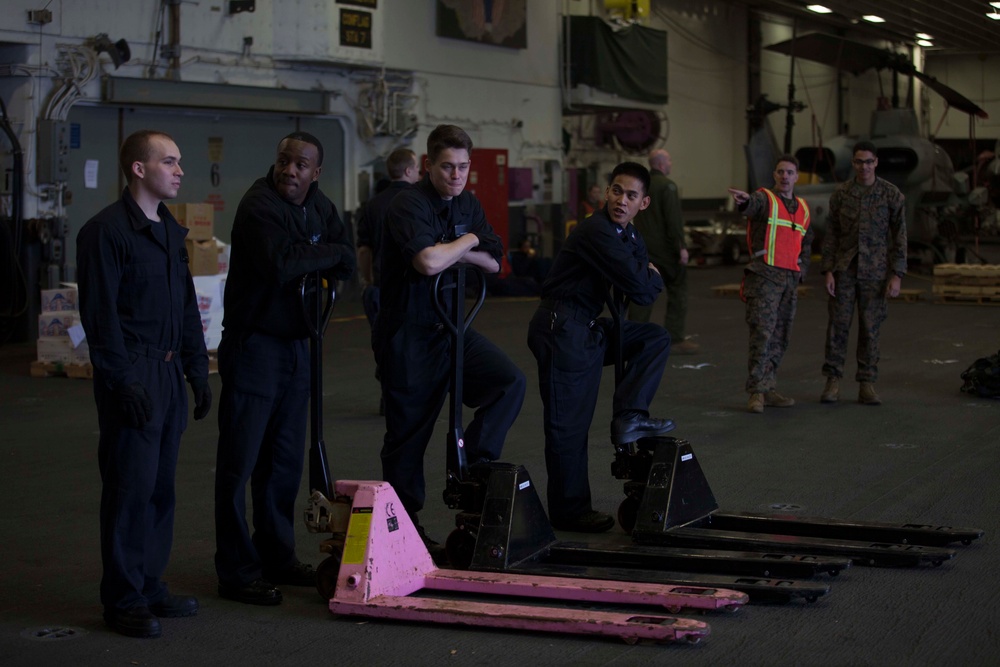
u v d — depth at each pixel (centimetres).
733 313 1517
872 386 838
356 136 1653
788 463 650
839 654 364
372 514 415
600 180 2392
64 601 436
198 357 422
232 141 1505
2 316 1260
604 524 522
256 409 425
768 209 796
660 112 2453
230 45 1452
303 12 1512
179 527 540
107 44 1298
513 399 458
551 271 523
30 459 688
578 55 2009
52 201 1290
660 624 371
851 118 3212
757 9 2839
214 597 439
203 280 1044
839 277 831
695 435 732
